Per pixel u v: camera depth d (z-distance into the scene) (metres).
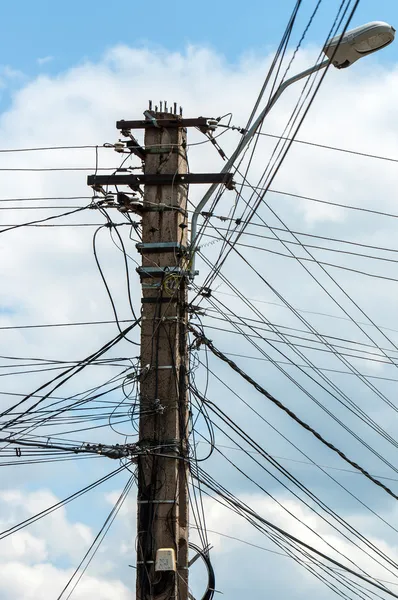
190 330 17.19
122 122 17.92
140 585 15.70
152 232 17.36
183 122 17.84
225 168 17.36
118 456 16.27
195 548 16.38
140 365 16.75
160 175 17.53
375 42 15.10
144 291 17.09
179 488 16.23
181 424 16.50
